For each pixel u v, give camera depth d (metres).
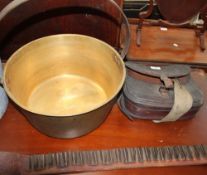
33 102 0.71
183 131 0.70
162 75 0.68
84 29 0.88
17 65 0.64
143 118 0.71
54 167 0.61
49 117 0.51
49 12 0.81
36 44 0.67
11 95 0.54
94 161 0.63
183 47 0.86
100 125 0.69
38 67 0.71
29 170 0.60
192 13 0.84
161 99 0.67
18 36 0.86
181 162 0.64
